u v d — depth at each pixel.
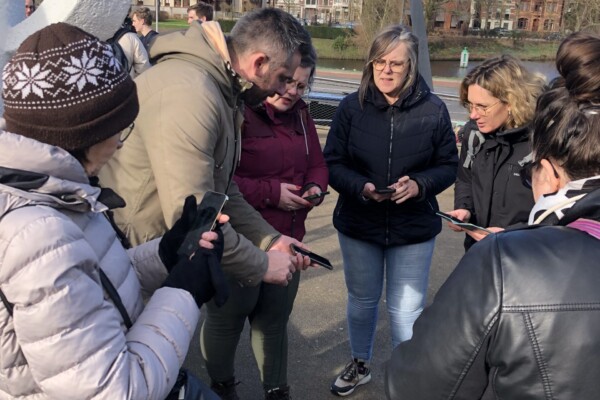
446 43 44.09
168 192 1.76
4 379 1.11
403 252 2.82
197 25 1.98
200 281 1.41
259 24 1.95
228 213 2.24
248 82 1.99
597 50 1.17
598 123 1.14
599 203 1.11
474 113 2.52
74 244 1.10
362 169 2.84
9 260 1.04
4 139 1.10
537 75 2.44
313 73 2.58
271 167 2.55
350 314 2.98
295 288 2.61
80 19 2.83
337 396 3.01
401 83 2.68
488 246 1.15
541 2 52.06
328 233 5.31
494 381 1.09
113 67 1.24
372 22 34.72
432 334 1.16
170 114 1.76
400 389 1.21
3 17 2.87
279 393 2.71
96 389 1.08
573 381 1.02
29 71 1.15
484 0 47.09
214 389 2.68
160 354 1.23
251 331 2.68
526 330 1.04
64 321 1.06
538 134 1.24
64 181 1.16
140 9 7.79
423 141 2.75
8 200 1.09
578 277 1.05
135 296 1.33
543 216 1.22
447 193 6.73
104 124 1.22
